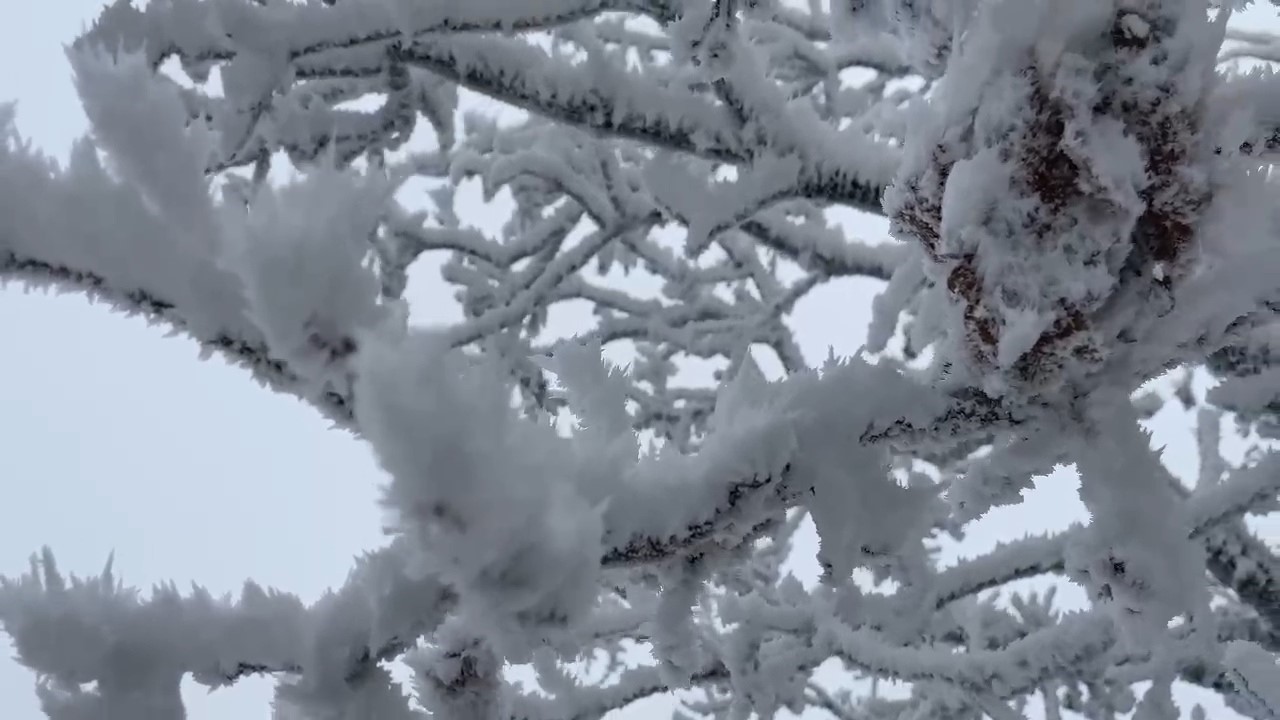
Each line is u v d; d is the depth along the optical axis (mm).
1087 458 1080
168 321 727
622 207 3182
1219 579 3010
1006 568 2369
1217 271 998
